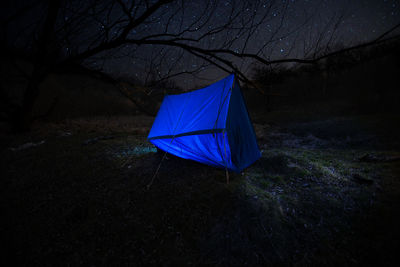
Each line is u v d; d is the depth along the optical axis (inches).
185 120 171.0
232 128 154.1
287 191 145.9
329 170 183.2
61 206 125.4
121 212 119.6
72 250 95.3
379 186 151.3
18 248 96.3
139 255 93.3
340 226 113.0
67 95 501.7
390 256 93.2
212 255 93.4
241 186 142.6
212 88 171.9
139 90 152.1
